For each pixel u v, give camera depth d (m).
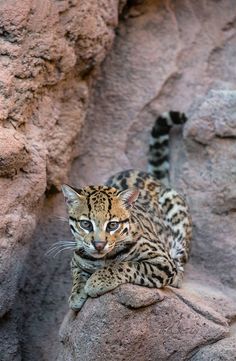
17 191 9.41
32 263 10.62
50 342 10.30
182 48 11.72
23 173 9.54
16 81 9.43
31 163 9.62
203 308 8.95
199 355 8.74
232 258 10.47
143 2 11.66
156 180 10.81
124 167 11.40
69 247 9.77
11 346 9.92
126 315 8.46
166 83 11.62
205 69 11.70
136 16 11.73
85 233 8.70
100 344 8.41
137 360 8.62
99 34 10.52
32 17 9.55
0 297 9.43
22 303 10.38
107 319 8.41
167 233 10.26
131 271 8.66
